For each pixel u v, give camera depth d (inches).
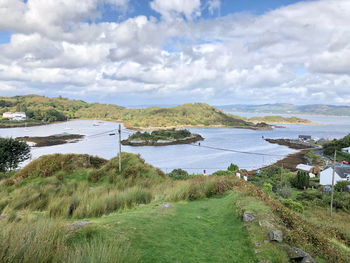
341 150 4035.4
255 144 5255.9
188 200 373.7
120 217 242.8
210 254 183.3
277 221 240.2
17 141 1187.9
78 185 525.3
